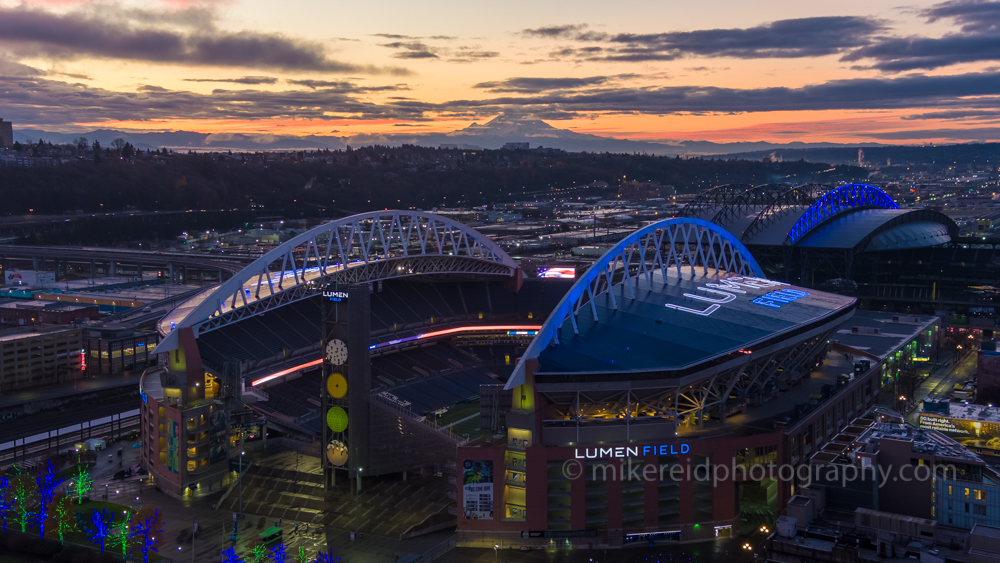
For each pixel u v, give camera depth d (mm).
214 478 144125
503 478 123062
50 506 134500
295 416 167125
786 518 107625
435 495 134375
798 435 137750
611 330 144375
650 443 123375
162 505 136750
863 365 179250
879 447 119562
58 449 166250
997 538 95500
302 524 127875
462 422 177375
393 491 136250
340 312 136500
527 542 121812
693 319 152125
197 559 115625
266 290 190750
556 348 135125
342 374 137375
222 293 165125
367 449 138875
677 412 131750
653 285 175000
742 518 132375
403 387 193250
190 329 151375
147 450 152500
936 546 102062
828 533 105500
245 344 181500
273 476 143125
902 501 116750
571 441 127125
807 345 167750
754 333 146125
